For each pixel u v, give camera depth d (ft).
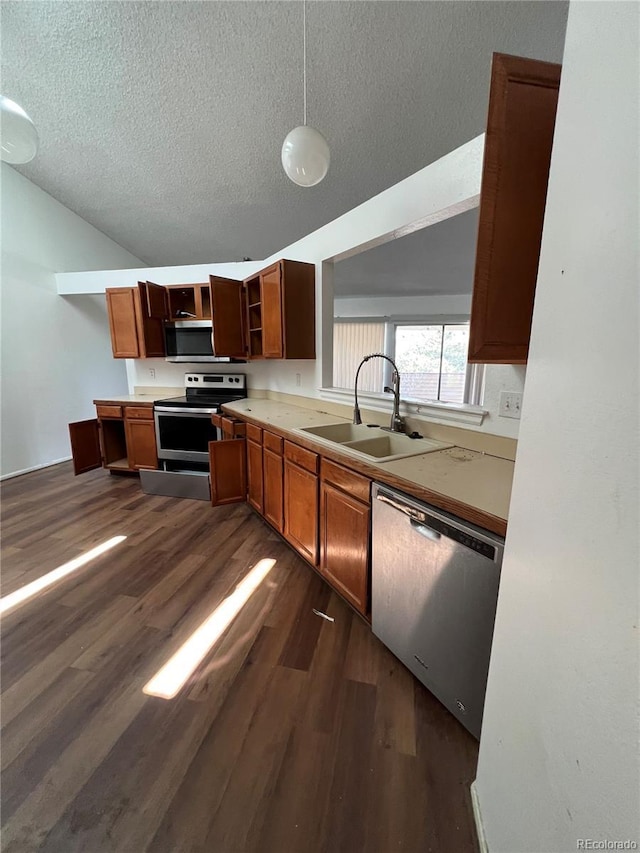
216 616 5.89
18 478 12.89
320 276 9.16
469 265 15.06
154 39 7.89
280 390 11.84
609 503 1.53
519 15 6.52
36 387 13.89
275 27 7.29
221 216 14.05
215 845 3.10
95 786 3.52
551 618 1.99
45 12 7.61
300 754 3.81
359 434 7.32
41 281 13.88
